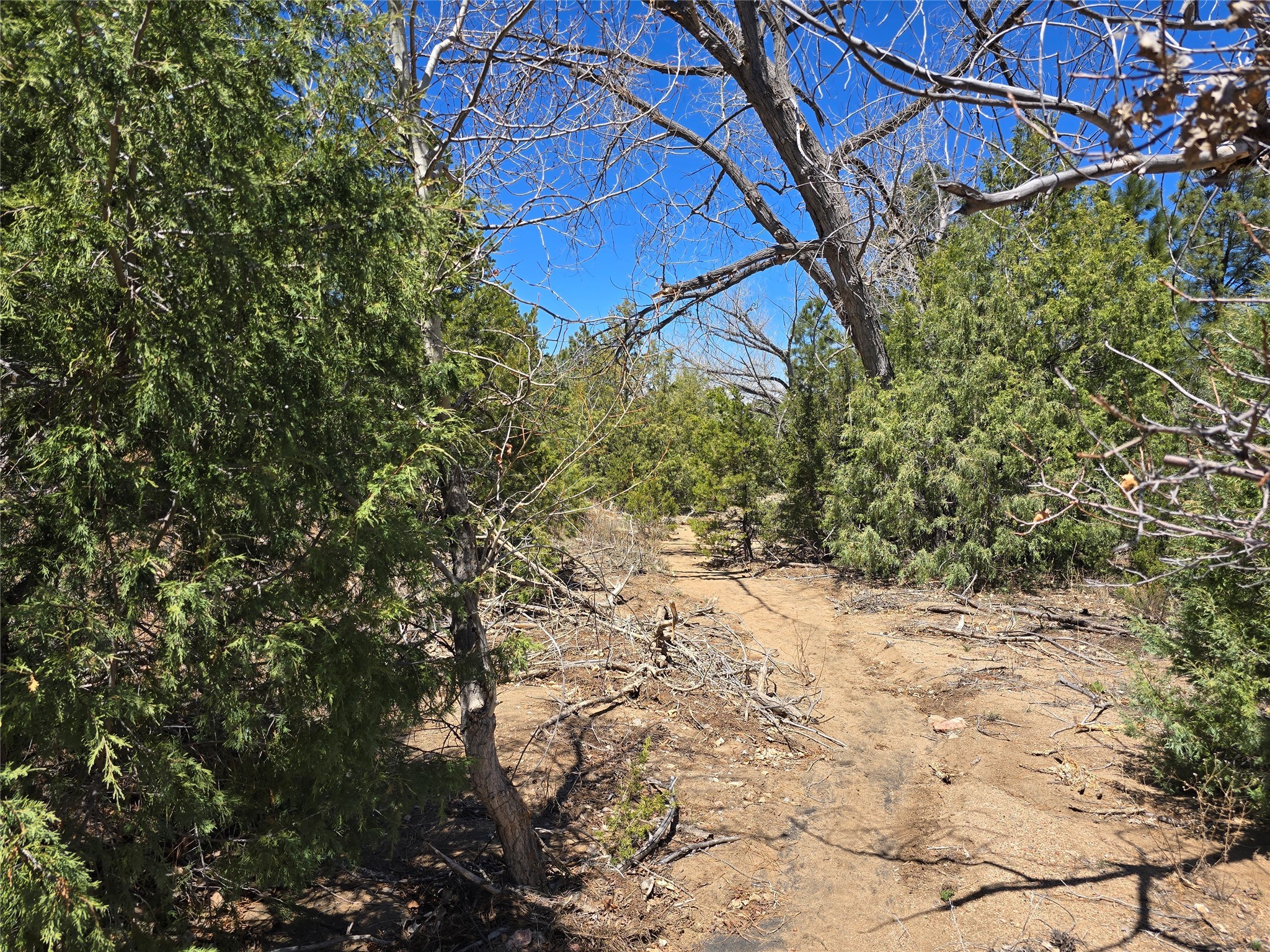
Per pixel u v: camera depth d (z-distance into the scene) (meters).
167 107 2.68
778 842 5.36
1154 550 8.83
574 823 5.53
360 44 3.32
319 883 4.70
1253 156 1.53
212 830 3.29
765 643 10.05
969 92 2.12
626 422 6.02
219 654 2.99
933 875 4.86
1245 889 4.44
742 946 4.27
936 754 6.66
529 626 6.83
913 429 12.38
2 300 2.59
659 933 4.37
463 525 4.39
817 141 11.62
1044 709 7.30
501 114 4.92
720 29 10.27
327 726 3.30
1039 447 11.12
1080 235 12.39
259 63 3.02
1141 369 11.22
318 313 3.17
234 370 2.97
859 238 13.13
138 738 2.99
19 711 2.52
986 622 10.30
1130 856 4.83
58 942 2.60
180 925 3.26
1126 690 6.14
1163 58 1.34
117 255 2.64
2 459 2.88
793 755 6.79
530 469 5.77
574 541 8.46
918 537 12.66
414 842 5.26
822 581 13.80
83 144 2.65
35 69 2.49
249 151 3.06
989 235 12.15
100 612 2.83
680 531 21.97
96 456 2.65
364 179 3.34
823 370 15.51
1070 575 11.92
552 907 4.47
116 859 2.94
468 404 4.68
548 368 5.13
